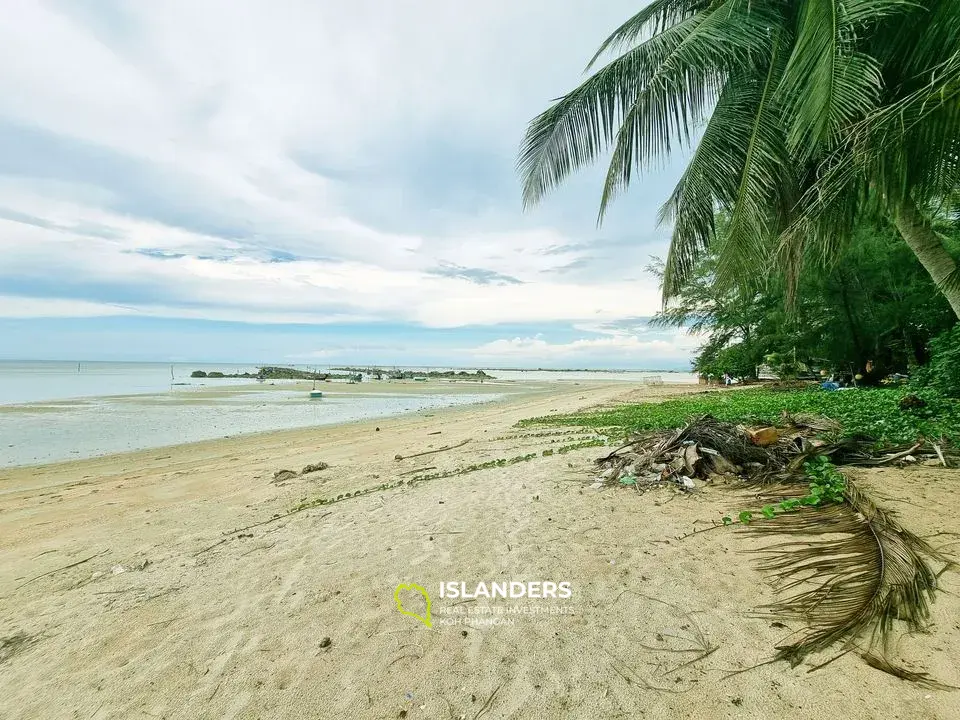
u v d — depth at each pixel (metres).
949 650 2.13
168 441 11.59
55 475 8.03
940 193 4.61
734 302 20.25
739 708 1.92
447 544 3.92
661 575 3.08
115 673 2.46
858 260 14.05
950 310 13.39
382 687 2.22
